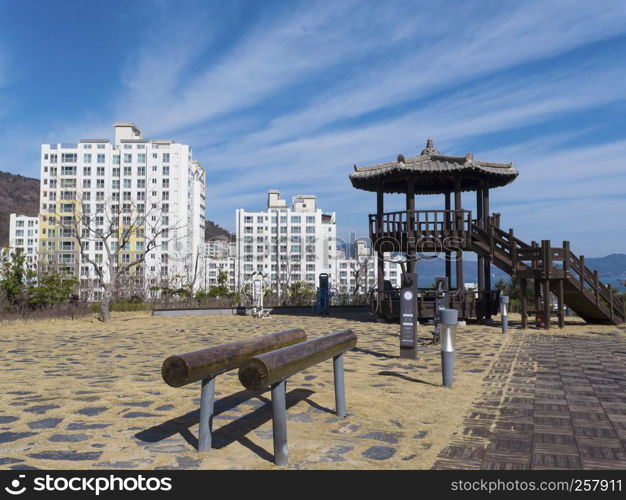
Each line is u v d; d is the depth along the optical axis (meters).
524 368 9.03
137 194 108.50
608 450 4.59
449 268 21.83
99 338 15.23
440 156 18.72
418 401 6.42
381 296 20.11
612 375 8.34
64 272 28.92
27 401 6.52
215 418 5.63
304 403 6.32
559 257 17.05
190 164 113.38
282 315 25.48
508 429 5.21
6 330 18.08
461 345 12.52
